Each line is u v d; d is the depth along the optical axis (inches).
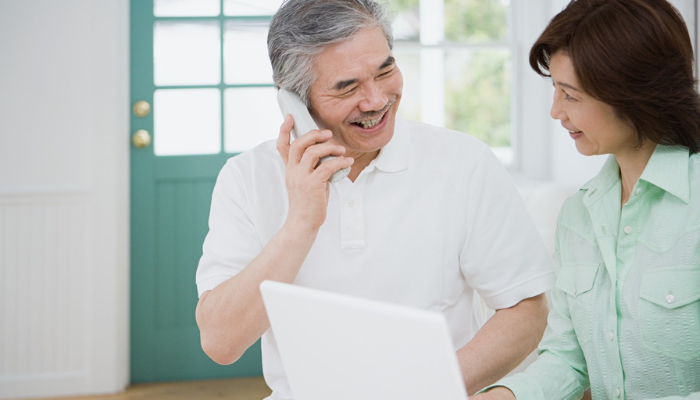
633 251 40.9
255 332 49.0
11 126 117.6
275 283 31.7
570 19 38.3
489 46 122.9
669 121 38.0
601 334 42.2
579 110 39.1
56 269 118.4
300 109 50.1
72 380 118.6
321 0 47.8
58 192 117.6
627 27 36.6
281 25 49.4
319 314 29.9
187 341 125.7
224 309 48.8
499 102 124.8
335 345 30.0
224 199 55.9
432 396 27.5
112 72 118.5
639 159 41.1
